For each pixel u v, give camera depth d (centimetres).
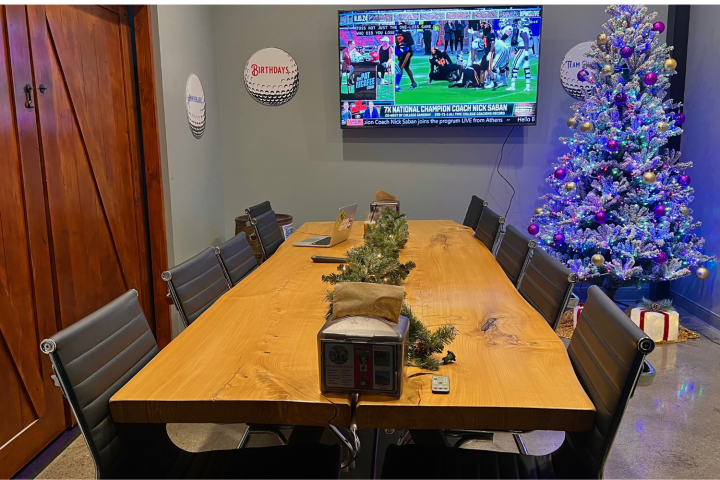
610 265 365
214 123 457
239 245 278
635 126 364
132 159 324
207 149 437
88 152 276
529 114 445
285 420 120
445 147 471
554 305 192
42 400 234
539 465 143
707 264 398
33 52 232
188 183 388
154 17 326
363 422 118
